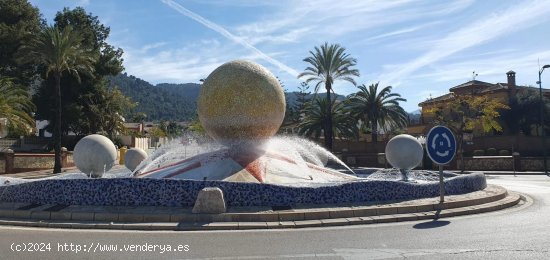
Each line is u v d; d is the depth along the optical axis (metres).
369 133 62.84
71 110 48.50
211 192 10.44
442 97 65.50
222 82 14.62
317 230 9.39
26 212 10.63
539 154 47.88
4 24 44.69
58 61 35.69
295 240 8.36
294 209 10.75
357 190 11.96
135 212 10.43
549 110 51.44
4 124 36.38
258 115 14.55
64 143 51.84
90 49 42.06
